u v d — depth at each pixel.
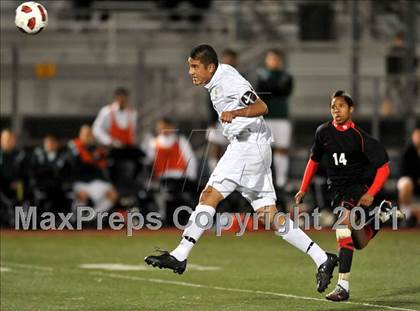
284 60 80.31
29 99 79.31
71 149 66.88
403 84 73.75
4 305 35.09
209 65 32.94
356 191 34.34
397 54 79.00
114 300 35.94
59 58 86.50
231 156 33.09
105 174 67.06
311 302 34.66
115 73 78.12
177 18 89.81
